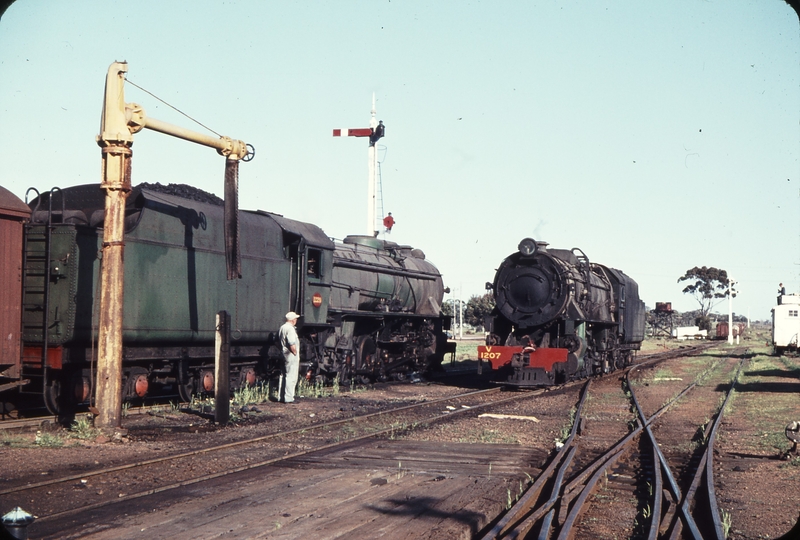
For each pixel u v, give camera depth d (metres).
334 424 13.53
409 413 15.62
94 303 13.01
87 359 13.04
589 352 24.92
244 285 17.14
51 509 7.31
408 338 25.45
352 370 22.05
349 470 9.42
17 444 10.61
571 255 24.02
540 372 21.11
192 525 6.75
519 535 6.57
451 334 78.81
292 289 19.12
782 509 8.17
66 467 9.29
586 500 8.14
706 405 18.56
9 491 7.85
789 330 50.66
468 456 10.50
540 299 21.95
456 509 7.44
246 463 9.77
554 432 13.28
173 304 14.80
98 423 11.66
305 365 19.55
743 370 32.28
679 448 11.98
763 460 11.03
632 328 32.25
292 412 15.37
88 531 6.54
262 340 17.91
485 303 96.62
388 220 37.38
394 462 10.02
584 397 18.53
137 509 7.33
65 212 13.49
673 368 34.59
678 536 6.80
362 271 22.92
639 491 8.93
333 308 20.94
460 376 28.14
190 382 15.97
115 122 11.45
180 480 8.66
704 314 118.19
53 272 12.47
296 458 10.26
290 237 19.03
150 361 14.95
